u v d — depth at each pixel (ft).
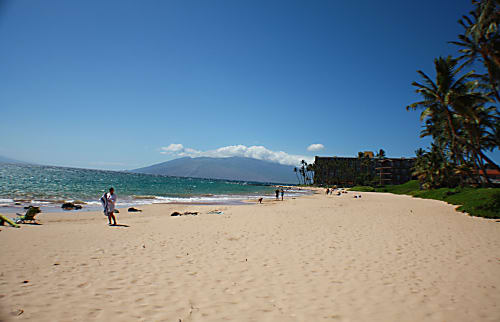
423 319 12.14
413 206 77.25
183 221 43.27
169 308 12.64
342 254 22.77
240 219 45.96
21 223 40.06
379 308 13.10
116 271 17.49
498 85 70.79
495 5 59.41
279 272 18.08
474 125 98.94
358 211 61.46
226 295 14.29
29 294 13.44
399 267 19.47
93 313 11.86
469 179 132.77
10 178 198.39
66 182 194.18
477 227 38.27
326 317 12.12
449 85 86.33
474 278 17.49
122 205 81.87
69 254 21.02
